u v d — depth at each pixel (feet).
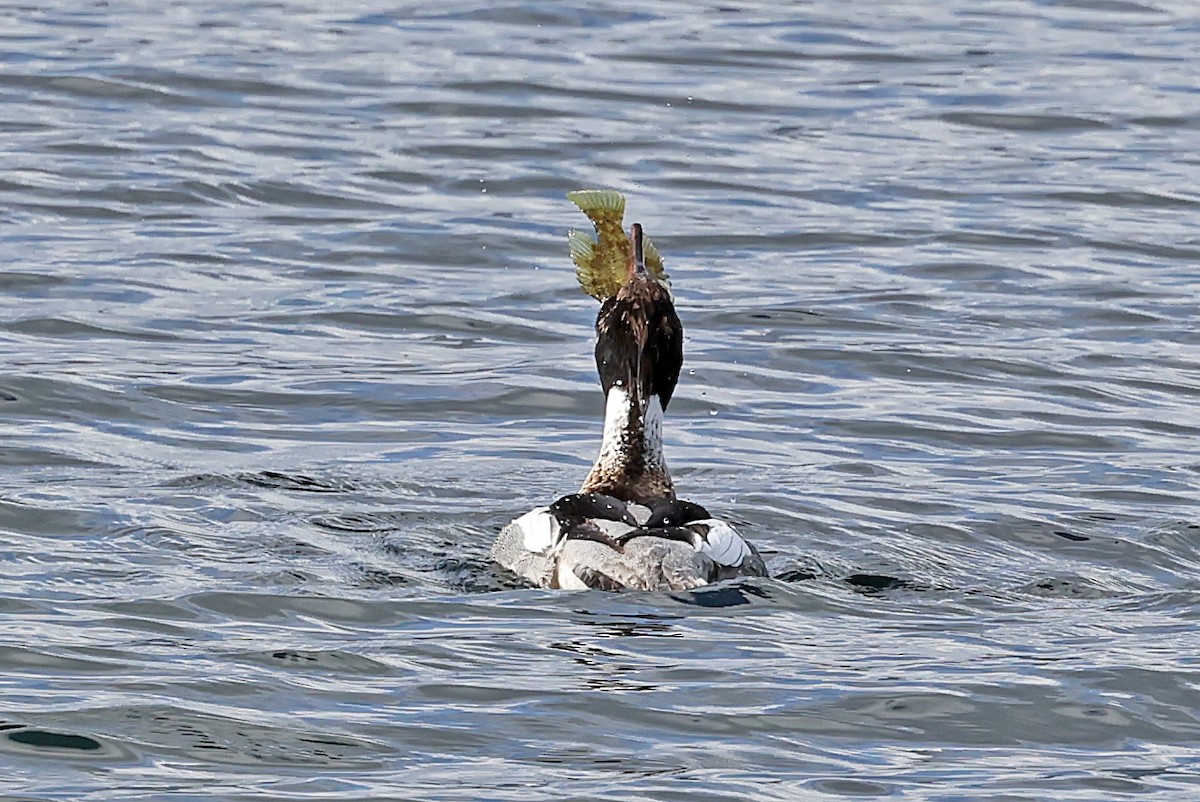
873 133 84.94
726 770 30.17
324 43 97.30
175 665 33.78
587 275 42.37
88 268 65.57
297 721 31.60
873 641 35.83
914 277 67.56
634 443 41.24
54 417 51.19
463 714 31.99
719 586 37.96
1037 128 86.02
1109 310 64.13
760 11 107.24
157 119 83.46
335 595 37.60
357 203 74.33
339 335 60.39
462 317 62.64
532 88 90.22
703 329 61.77
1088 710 32.76
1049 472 49.21
